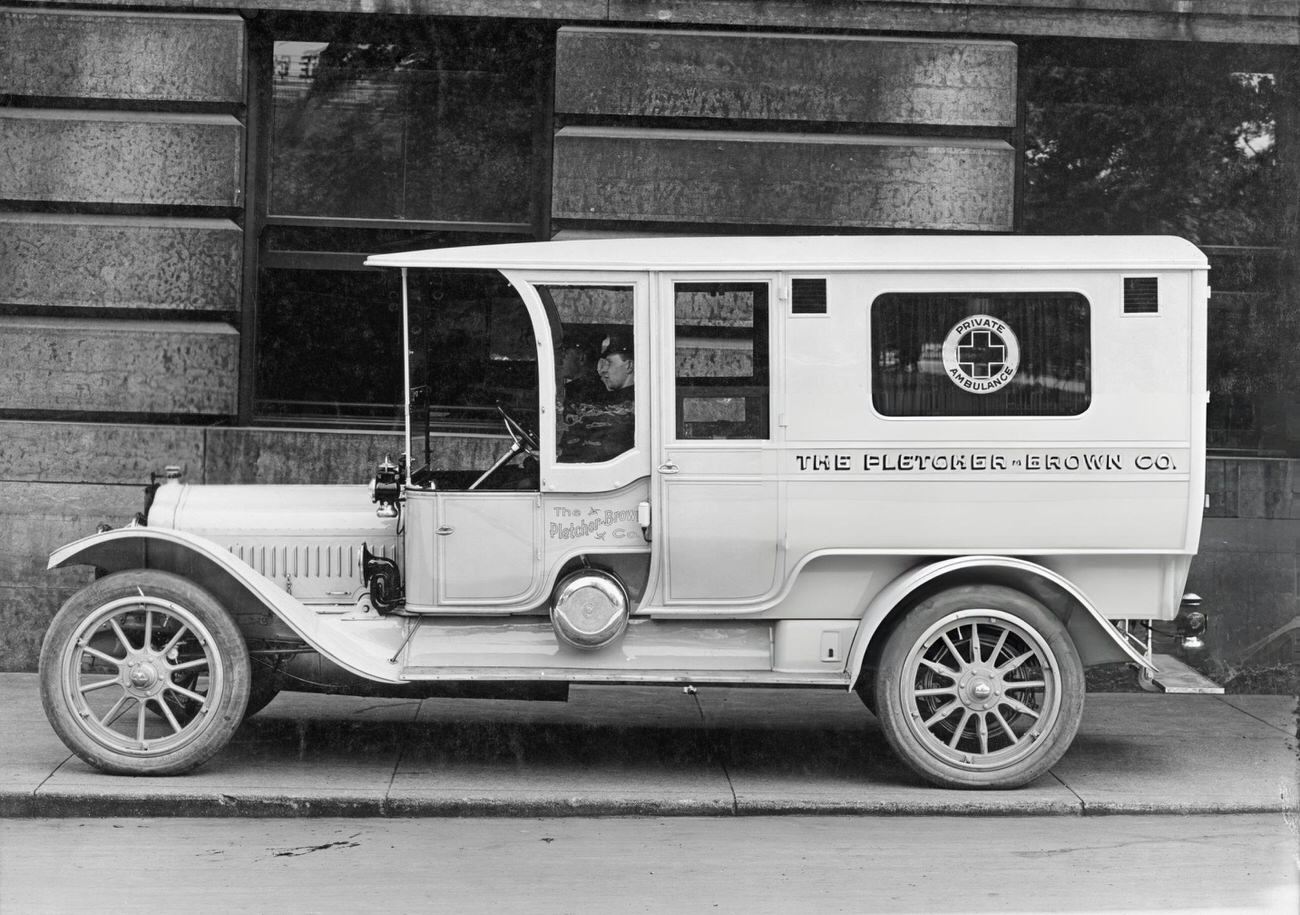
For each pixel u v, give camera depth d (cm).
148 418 852
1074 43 887
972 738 633
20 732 676
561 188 864
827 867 509
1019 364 602
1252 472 867
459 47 886
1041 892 482
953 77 871
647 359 602
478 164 891
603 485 603
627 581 615
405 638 614
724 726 722
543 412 602
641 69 864
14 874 493
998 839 548
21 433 841
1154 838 550
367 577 623
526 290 602
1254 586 863
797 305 601
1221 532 866
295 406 882
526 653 611
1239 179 909
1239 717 761
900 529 602
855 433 600
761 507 602
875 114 870
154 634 614
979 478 600
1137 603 615
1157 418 600
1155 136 909
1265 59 898
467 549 607
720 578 607
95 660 786
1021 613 595
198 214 858
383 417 884
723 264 601
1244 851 532
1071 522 602
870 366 601
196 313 856
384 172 887
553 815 579
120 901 466
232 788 582
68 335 846
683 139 865
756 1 866
